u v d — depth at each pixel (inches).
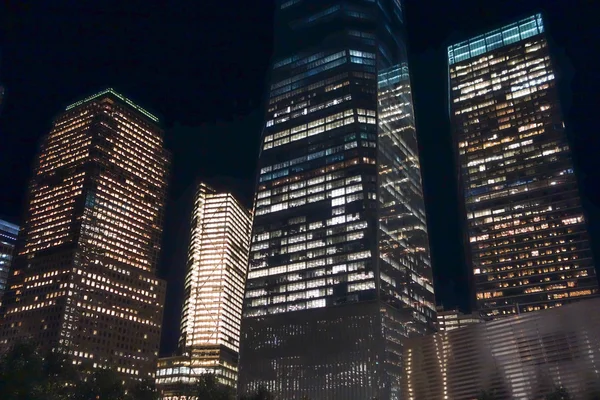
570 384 4687.5
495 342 5319.9
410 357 6038.4
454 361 5595.5
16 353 4842.5
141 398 6338.6
